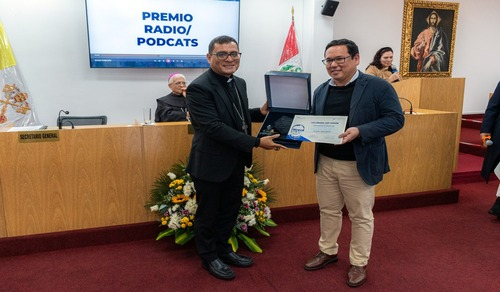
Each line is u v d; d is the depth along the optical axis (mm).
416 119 3451
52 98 4281
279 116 2287
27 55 4129
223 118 2168
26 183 2645
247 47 4871
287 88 2201
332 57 2057
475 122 6309
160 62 4473
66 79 4293
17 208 2662
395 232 3037
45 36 4152
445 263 2559
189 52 4559
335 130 2078
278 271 2453
